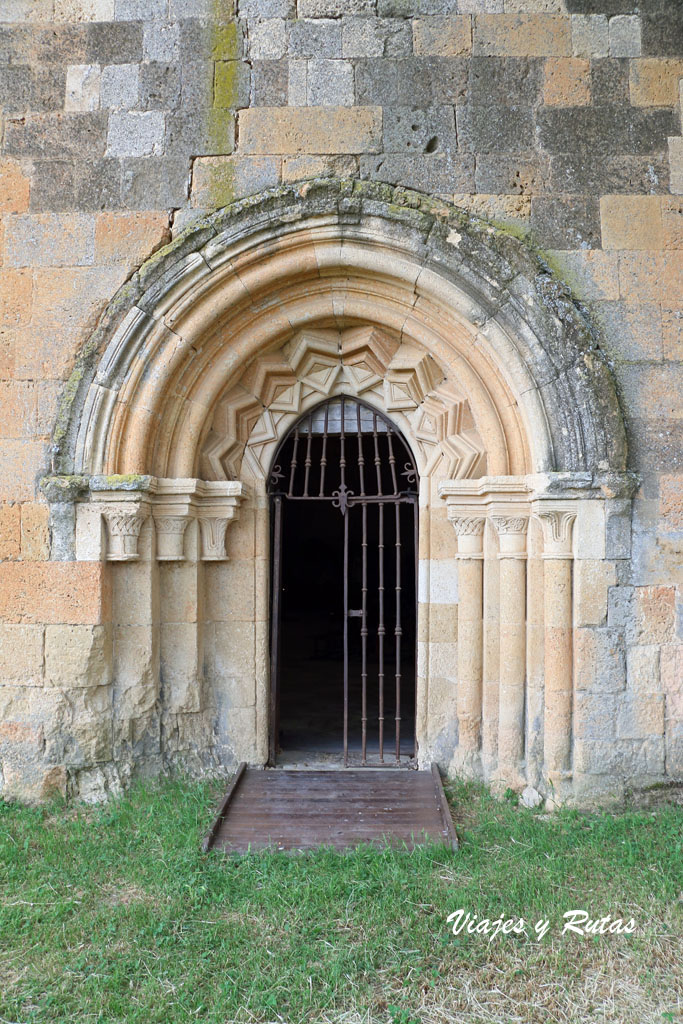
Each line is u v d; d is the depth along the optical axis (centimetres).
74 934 356
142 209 534
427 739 566
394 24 543
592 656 502
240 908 376
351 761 589
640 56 539
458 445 549
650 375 515
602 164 530
